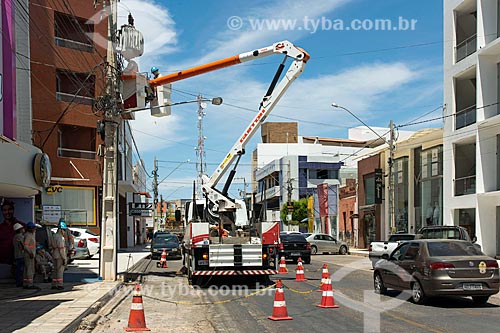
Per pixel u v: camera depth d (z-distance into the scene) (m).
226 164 18.61
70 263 23.81
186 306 12.66
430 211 32.66
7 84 14.63
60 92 31.19
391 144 31.77
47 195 30.02
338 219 50.91
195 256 15.90
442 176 31.19
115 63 17.42
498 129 26.61
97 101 17.56
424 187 33.44
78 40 31.34
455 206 29.08
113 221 17.33
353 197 46.91
